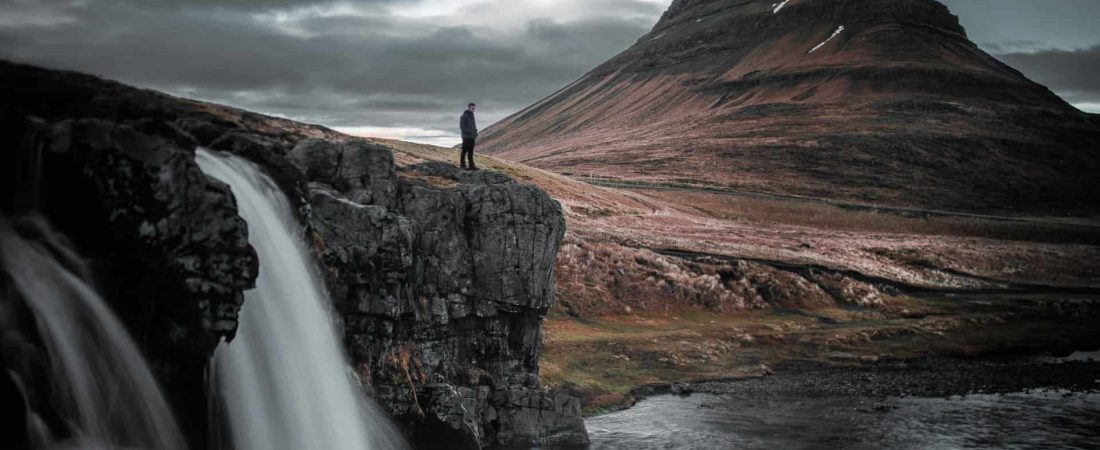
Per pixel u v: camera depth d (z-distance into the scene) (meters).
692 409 57.94
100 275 25.17
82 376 24.14
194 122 31.66
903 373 72.69
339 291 34.66
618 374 66.56
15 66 30.72
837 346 82.00
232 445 28.16
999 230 193.75
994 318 97.25
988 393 64.19
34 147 25.19
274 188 32.22
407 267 37.16
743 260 108.88
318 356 32.34
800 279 105.38
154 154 25.75
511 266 44.31
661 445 47.56
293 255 31.86
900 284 112.56
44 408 23.22
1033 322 98.31
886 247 140.50
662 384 65.19
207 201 26.09
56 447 23.31
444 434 38.53
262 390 29.44
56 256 24.53
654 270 97.31
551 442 44.88
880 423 54.22
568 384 60.78
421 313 40.50
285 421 30.09
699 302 94.62
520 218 44.69
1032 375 71.75
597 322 84.00
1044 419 55.50
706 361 72.81
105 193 25.20
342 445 32.69
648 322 86.62
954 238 161.50
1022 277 129.62
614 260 97.69
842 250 133.62
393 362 37.62
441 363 41.59
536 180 165.00
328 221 35.22
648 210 166.12
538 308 45.72
